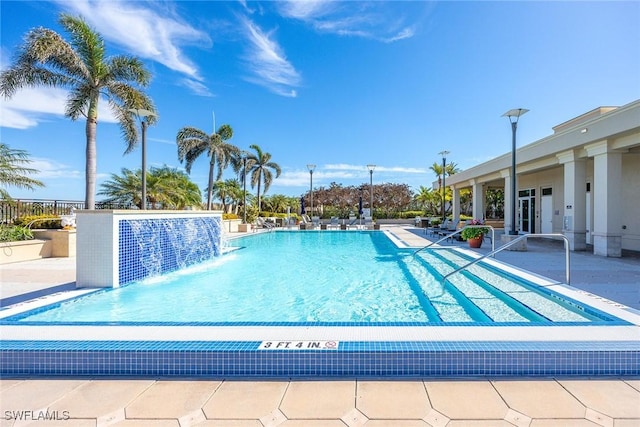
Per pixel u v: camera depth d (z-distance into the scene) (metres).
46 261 9.07
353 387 2.66
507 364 2.85
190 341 3.10
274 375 2.87
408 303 5.53
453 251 10.37
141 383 2.74
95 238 5.92
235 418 2.26
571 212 10.16
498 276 6.80
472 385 2.68
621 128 7.82
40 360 2.93
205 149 23.53
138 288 6.41
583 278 6.07
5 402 2.47
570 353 2.86
